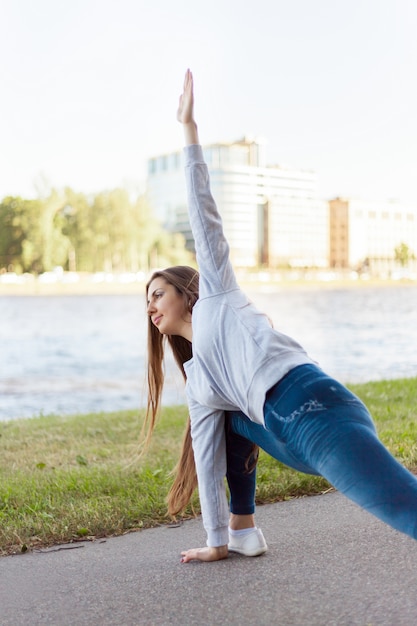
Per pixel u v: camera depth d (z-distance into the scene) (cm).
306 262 16900
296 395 248
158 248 13000
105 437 691
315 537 343
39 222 12038
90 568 323
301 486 443
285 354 264
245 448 315
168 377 1502
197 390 295
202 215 295
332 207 17312
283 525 371
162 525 393
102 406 1346
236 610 262
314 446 237
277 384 257
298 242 16850
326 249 17212
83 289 10744
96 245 12488
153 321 323
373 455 228
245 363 266
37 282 11725
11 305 6931
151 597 280
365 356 2272
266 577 291
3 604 284
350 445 230
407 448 524
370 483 224
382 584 276
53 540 371
